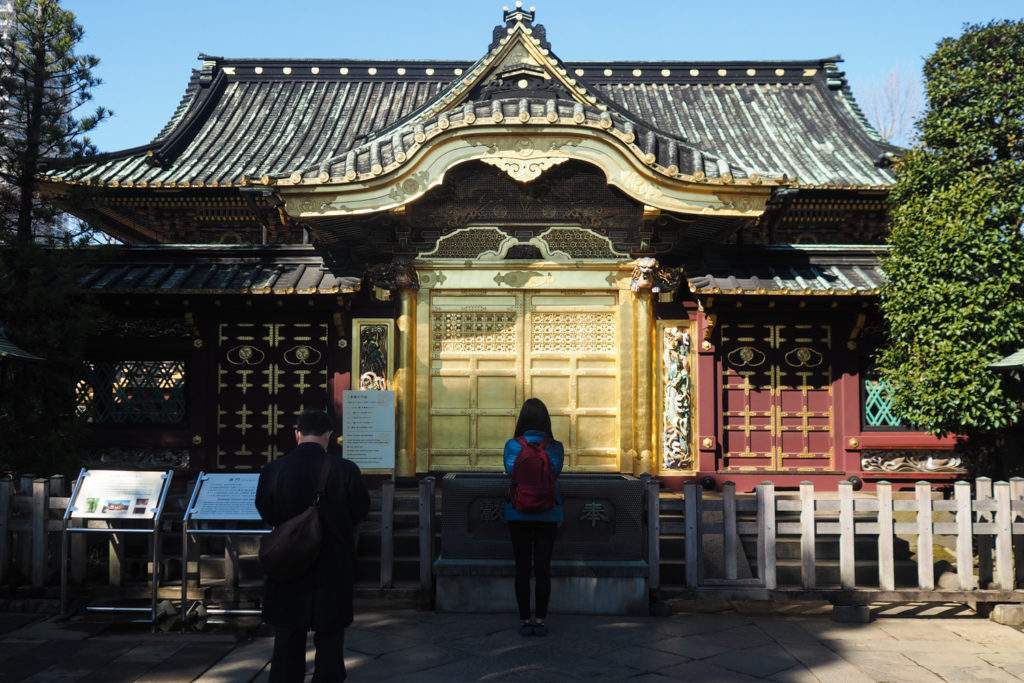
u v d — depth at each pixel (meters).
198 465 10.64
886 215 13.09
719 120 16.02
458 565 6.94
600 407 10.91
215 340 10.82
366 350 10.73
